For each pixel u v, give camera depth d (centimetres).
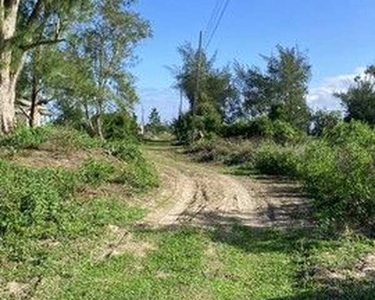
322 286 1081
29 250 1187
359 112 6062
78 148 2270
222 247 1359
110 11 4684
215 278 1131
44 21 2739
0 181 1580
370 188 1520
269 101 8212
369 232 1470
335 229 1483
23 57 2691
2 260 1132
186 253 1284
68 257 1190
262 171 3070
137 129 5997
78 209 1517
